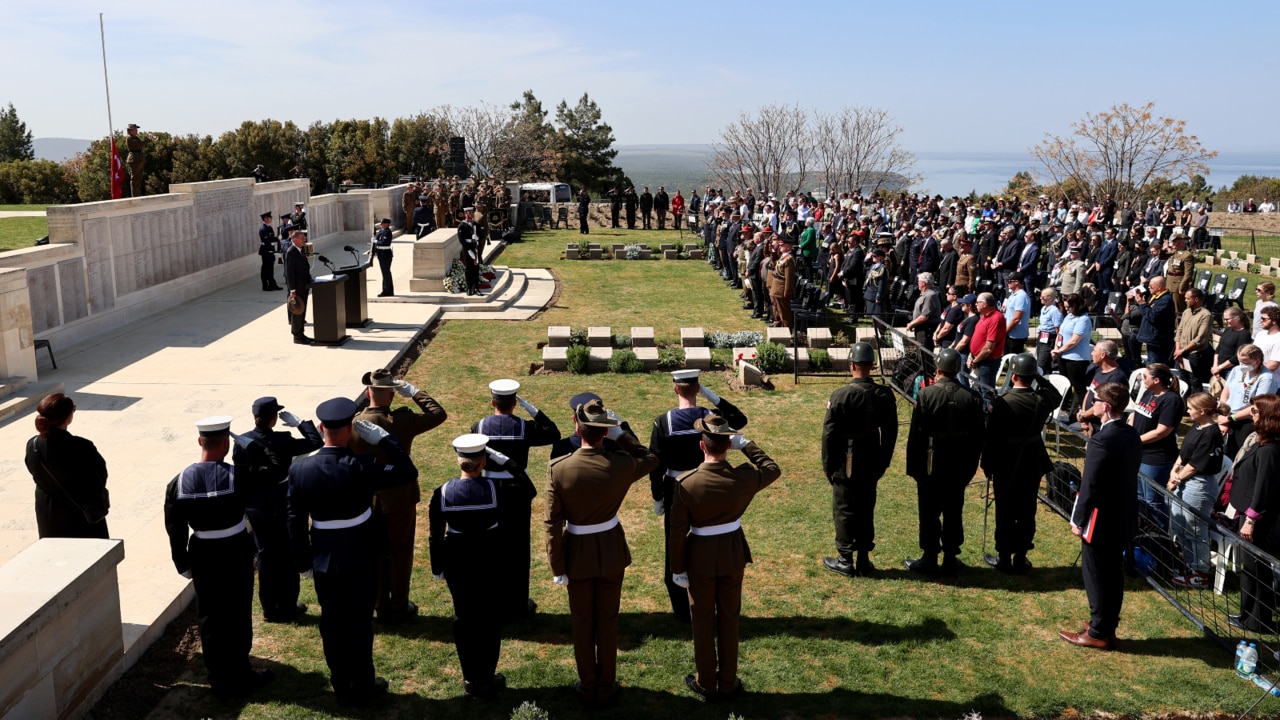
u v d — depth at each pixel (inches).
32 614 195.8
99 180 1866.4
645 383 551.2
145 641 247.8
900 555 321.1
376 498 262.1
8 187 1892.2
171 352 578.2
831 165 2225.6
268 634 262.1
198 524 222.5
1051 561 317.7
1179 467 314.8
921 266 815.7
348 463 225.6
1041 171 2135.8
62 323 588.1
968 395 291.6
